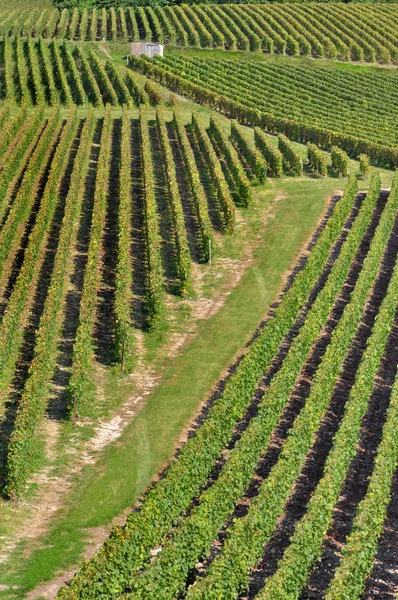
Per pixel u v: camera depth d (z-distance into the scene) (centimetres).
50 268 7056
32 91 12706
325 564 3881
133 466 4591
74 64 13375
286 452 4397
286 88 13312
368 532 3812
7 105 11400
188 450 4391
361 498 4369
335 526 4147
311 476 4556
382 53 14962
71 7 17662
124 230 7350
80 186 8819
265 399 4909
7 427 4875
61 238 7175
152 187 8462
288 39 15338
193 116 11000
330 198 8631
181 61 14375
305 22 16138
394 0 18325
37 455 4666
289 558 3584
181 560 3638
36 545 3938
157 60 14338
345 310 6050
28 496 4338
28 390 4906
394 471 4581
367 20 16238
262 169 9181
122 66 14338
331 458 4356
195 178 8612
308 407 4816
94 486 4419
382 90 13400
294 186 9144
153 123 11281
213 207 8512
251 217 8350
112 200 8538
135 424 5028
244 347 5931
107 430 5003
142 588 3434
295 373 5412
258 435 4575
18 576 3678
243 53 15062
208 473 4494
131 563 3631
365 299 6556
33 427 4719
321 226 7969
